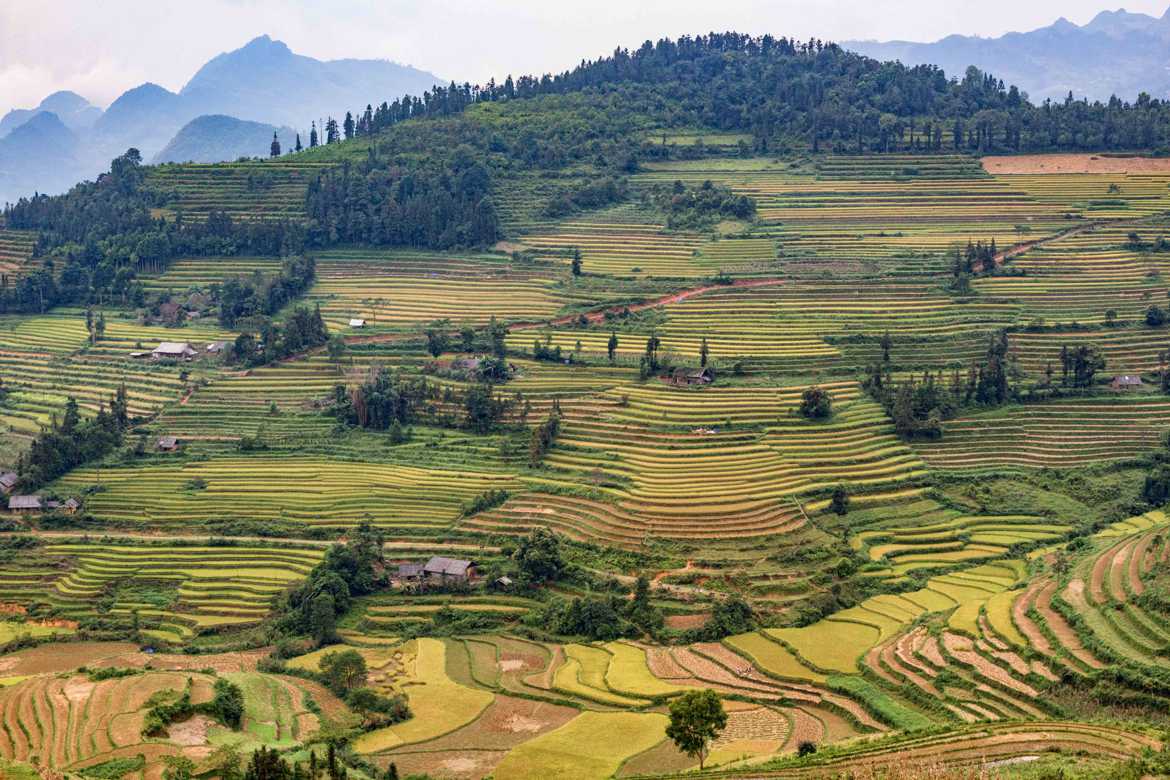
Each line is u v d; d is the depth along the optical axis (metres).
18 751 98.25
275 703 113.38
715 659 121.75
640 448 173.50
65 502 169.62
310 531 159.62
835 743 98.06
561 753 100.31
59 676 116.56
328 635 134.38
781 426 176.88
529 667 123.81
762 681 115.88
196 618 141.00
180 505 168.38
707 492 158.62
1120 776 78.81
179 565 153.12
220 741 101.44
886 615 129.88
